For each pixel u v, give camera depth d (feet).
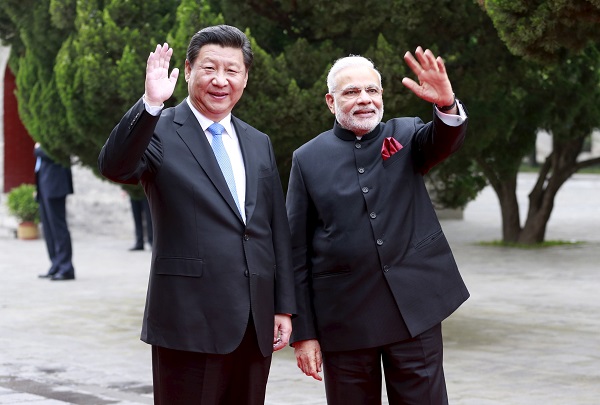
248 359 15.97
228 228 15.75
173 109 16.24
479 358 30.99
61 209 52.49
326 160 17.56
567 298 42.83
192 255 15.60
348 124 17.35
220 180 15.83
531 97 40.91
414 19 29.58
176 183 15.69
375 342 16.90
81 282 51.67
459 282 17.39
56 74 34.17
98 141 34.17
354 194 17.17
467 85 31.55
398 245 17.01
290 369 30.32
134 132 14.74
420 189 17.47
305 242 17.60
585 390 26.66
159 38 32.89
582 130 52.60
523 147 48.08
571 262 55.42
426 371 16.97
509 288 45.96
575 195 113.91
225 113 16.16
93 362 32.04
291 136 30.22
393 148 17.35
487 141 34.83
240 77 16.01
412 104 30.78
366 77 17.25
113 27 32.40
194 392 15.70
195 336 15.49
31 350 34.01
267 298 16.03
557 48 25.00
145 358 32.63
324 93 29.45
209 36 15.89
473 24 30.63
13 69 41.73
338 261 17.10
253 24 31.40
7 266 59.72
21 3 36.58
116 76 32.22
